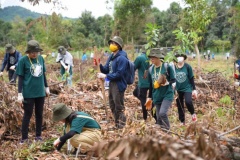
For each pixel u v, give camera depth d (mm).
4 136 5727
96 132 4605
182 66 6566
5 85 6188
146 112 6648
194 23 12930
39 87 5379
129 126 3812
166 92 5355
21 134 5910
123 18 27578
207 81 10984
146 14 27719
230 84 11070
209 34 35500
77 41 27875
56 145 4582
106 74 5996
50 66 17766
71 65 10633
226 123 5434
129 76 5832
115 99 5738
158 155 1723
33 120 6094
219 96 9789
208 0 14234
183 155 1615
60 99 7605
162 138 1866
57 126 6301
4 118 5770
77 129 4465
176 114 7535
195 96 6621
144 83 6527
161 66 5395
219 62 25906
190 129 2693
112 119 6809
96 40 34094
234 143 3145
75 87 10180
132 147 1790
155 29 5266
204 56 29547
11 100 6035
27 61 5297
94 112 7195
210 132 2471
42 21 11930
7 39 36406
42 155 4684
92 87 9930
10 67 8828
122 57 5684
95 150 1940
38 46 5270
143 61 6559
